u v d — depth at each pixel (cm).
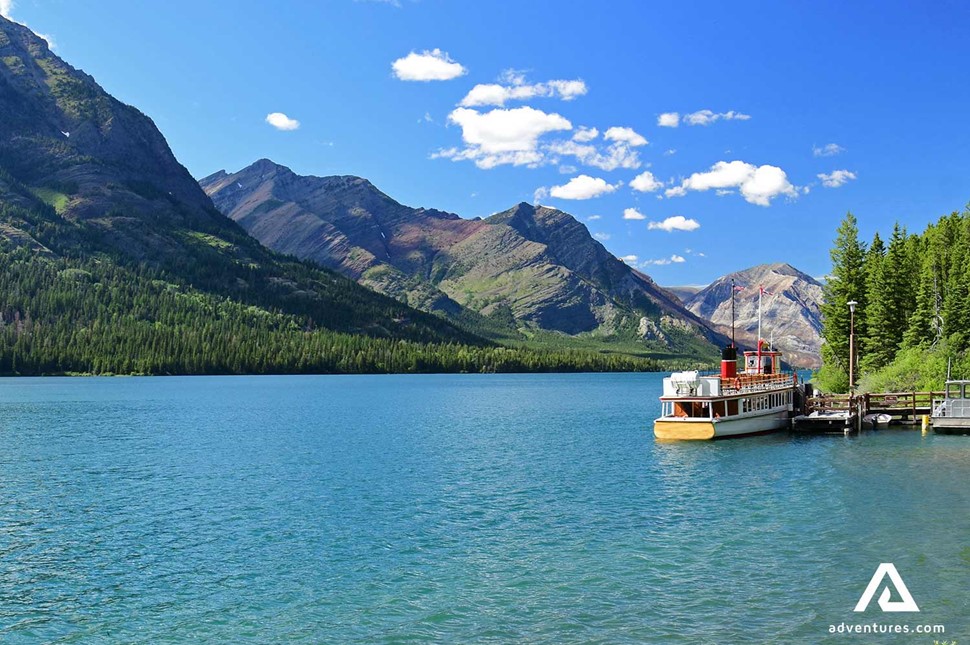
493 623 3225
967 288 11875
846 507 5069
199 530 4819
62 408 15750
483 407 16750
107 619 3353
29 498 5881
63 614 3416
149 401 18175
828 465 6788
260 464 7575
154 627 3262
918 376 11500
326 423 12500
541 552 4197
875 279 13188
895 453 7412
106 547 4444
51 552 4344
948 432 8894
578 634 3097
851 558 3944
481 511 5269
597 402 18788
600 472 6838
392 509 5381
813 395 10781
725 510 5116
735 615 3244
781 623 3155
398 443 9488
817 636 3028
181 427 11681
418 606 3431
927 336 12369
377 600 3516
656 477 6481
